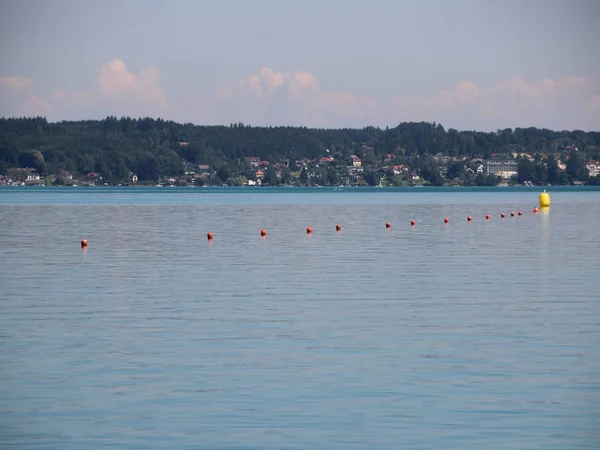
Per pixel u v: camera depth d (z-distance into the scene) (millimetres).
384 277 102188
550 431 45188
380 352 61500
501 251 135375
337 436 44688
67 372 56312
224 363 58500
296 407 49125
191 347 63344
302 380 54312
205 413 48094
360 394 51344
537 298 85500
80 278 102562
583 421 46594
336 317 75250
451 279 100250
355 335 67375
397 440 44188
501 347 62875
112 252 135375
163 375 55594
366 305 81562
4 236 170750
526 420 46781
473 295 87688
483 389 52188
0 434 45031
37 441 44094
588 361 58594
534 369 56594
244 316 75875
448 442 43844
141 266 115062
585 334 67312
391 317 75062
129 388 52719
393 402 49875
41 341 65562
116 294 89188
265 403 49781
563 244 148375
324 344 64125
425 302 83250
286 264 116812
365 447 43250
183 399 50562
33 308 80500
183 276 104062
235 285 95688
